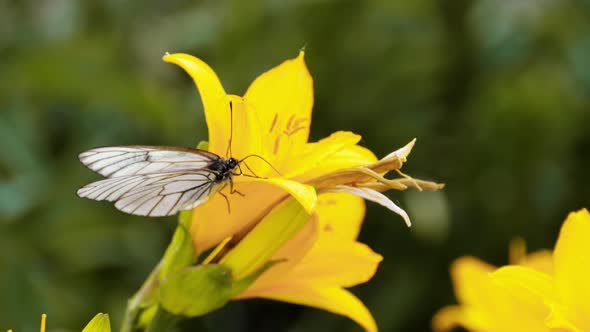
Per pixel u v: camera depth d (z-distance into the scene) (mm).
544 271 532
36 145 833
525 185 840
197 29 928
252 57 883
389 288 802
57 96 853
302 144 501
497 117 844
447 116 869
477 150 854
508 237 834
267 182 481
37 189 794
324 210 516
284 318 853
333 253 512
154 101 819
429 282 806
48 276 753
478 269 507
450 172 858
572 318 468
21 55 847
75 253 784
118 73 815
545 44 911
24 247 753
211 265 494
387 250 829
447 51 874
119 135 868
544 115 838
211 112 489
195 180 487
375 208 823
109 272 788
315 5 875
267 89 504
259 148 492
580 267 467
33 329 661
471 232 838
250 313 853
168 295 496
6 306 659
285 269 500
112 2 956
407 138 864
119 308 757
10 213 766
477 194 848
